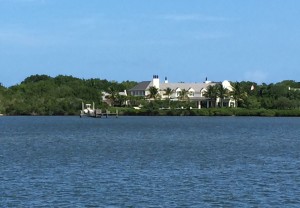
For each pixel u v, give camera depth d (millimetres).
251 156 77250
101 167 64062
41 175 57344
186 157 75500
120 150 86562
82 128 159125
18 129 154250
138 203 44156
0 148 90188
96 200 45031
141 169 62375
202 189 49719
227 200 45250
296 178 55688
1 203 43812
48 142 104812
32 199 45219
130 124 186000
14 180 54000
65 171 60469
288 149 89625
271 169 62562
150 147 92750
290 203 44125
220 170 61688
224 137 121500
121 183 52531
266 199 45531
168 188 50094
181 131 143875
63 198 45656
